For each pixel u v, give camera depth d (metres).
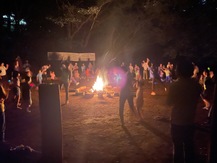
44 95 5.28
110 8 30.27
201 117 10.43
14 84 12.88
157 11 29.83
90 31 29.67
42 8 29.33
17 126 9.40
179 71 4.89
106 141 7.75
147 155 6.64
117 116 10.86
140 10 30.38
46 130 5.35
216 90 4.59
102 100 14.85
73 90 18.70
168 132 8.57
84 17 28.12
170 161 6.27
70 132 8.67
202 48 29.95
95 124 9.64
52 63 29.41
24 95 11.68
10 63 27.77
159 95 16.72
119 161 6.30
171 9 30.05
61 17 25.97
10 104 13.23
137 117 10.66
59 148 5.39
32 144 7.50
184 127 4.81
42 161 5.43
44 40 31.08
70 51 29.42
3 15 30.56
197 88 4.84
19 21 30.16
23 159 6.01
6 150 6.36
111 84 19.83
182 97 4.79
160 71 25.47
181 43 30.50
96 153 6.82
